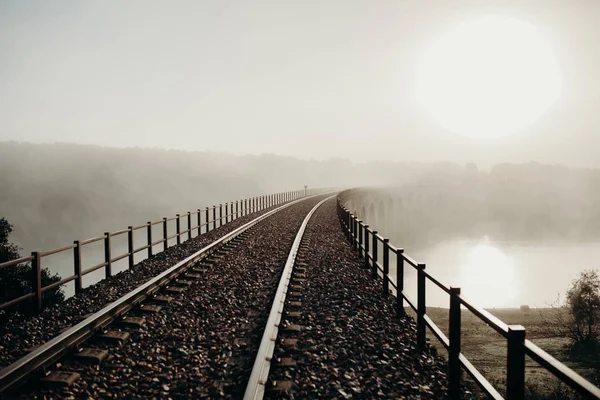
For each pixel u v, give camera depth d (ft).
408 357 18.79
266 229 71.41
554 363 8.96
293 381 15.94
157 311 24.66
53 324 24.17
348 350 19.12
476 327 76.95
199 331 21.91
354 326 22.62
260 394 14.19
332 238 61.00
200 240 61.98
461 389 16.37
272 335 19.58
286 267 35.17
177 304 26.32
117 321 22.44
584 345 61.16
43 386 15.57
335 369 17.01
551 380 45.21
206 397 14.98
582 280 66.49
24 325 24.02
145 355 18.76
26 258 25.57
